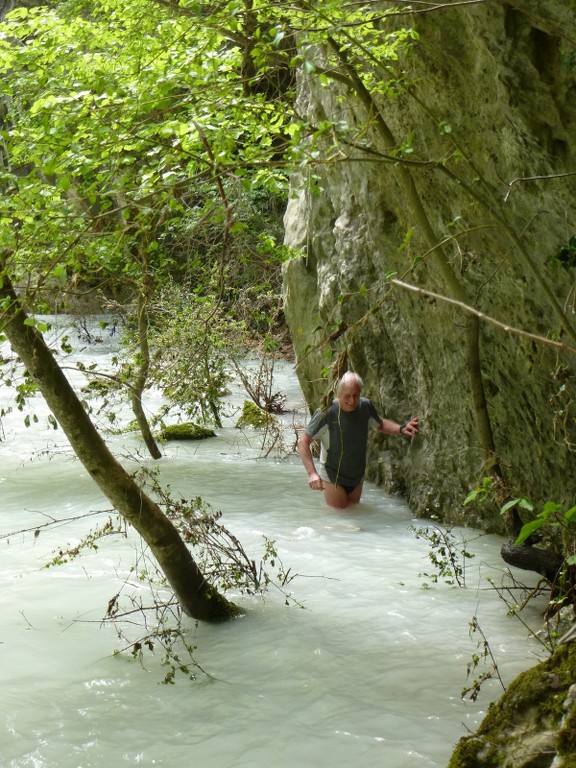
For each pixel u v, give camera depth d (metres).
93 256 4.55
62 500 8.70
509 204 5.66
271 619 5.62
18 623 5.62
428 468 8.07
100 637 5.41
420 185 6.66
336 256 9.57
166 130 4.50
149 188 4.65
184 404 11.94
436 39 5.65
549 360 6.09
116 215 4.89
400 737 4.16
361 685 4.72
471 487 7.56
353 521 7.95
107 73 5.03
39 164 4.57
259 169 5.37
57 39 5.37
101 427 11.57
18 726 4.35
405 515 8.14
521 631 5.38
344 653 5.11
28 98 5.43
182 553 5.47
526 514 6.89
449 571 6.22
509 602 5.86
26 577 6.47
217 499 8.66
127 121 4.73
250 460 10.35
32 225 4.44
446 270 6.05
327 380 9.90
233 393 14.36
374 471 9.15
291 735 4.21
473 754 3.25
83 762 4.04
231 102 5.11
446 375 7.66
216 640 5.33
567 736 3.00
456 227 6.46
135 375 10.60
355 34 6.21
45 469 9.95
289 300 10.51
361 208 9.00
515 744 3.19
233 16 5.07
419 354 8.05
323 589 6.18
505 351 6.62
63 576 6.47
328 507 8.37
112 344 18.36
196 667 4.97
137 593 6.10
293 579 6.39
